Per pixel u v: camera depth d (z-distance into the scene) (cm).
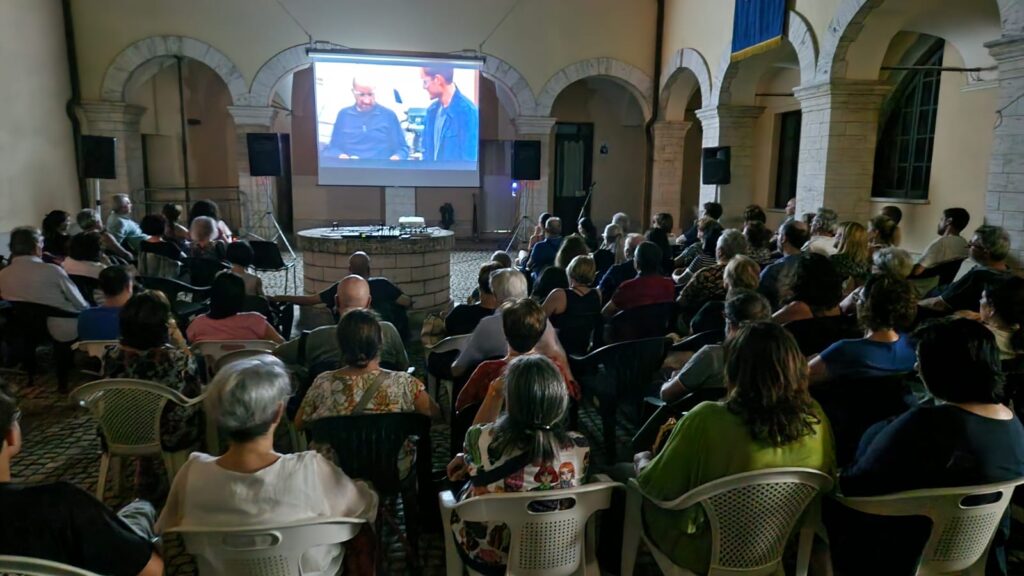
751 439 172
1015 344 251
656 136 1130
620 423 409
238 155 1059
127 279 379
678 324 418
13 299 445
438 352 358
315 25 1037
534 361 177
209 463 167
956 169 744
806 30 707
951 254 512
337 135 1044
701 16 966
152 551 153
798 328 283
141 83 1055
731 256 408
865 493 180
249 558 162
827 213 532
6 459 150
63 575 134
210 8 1009
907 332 242
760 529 174
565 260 473
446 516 197
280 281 917
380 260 619
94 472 341
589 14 1100
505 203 1455
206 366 346
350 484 179
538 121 1112
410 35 1062
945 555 175
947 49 754
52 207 925
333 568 176
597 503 178
